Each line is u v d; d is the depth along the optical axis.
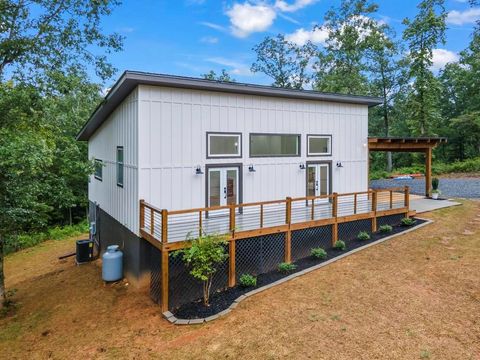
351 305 6.12
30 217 9.23
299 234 8.96
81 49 10.55
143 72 7.42
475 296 6.12
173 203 8.31
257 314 6.12
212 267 7.13
